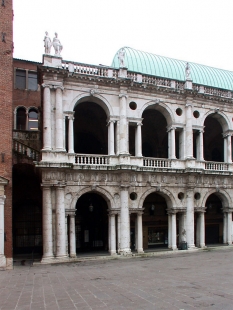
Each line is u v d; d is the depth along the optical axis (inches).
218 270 813.9
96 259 1093.8
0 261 920.3
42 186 1070.4
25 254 1290.6
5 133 984.3
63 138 1125.7
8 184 968.3
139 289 601.0
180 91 1300.4
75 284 682.2
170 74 1440.7
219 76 1578.5
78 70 1175.6
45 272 868.6
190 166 1279.5
